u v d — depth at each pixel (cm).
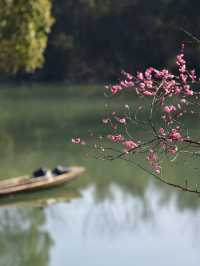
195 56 5775
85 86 9494
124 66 9581
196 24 7994
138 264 2023
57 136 4494
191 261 2022
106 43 10062
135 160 3450
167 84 1084
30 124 5269
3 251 2188
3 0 3603
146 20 9338
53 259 2100
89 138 4300
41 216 2584
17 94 8512
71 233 2366
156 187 2925
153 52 8906
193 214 2503
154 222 2439
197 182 2862
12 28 3622
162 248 2159
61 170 3077
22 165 3516
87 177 3183
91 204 2725
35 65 3728
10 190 2767
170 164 3147
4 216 2598
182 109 1168
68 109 6266
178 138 1065
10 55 3647
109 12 10019
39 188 2844
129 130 4388
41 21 3700
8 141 4378
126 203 2711
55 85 10012
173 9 8325
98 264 2039
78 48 10450
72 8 10475
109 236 2309
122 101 6512
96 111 5906
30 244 2248
